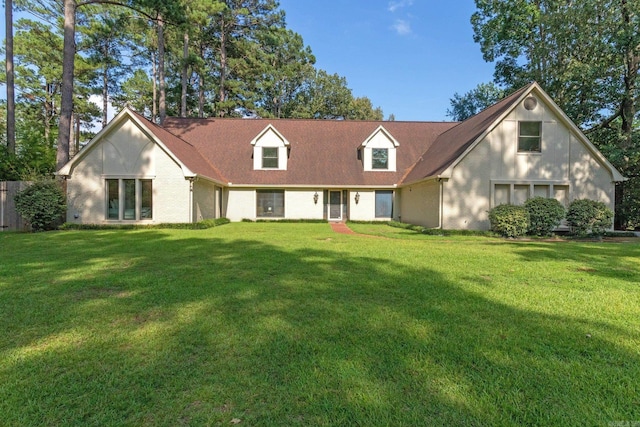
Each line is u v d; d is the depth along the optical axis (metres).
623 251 9.04
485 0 23.25
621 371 2.74
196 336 3.33
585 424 2.15
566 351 3.08
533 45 20.52
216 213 19.00
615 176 14.77
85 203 15.28
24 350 3.04
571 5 17.86
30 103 33.91
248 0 30.11
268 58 33.34
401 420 2.15
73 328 3.53
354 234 13.44
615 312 4.08
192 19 20.97
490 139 14.77
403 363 2.83
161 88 24.11
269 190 20.47
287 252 8.30
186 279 5.53
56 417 2.18
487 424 2.13
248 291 4.85
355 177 20.62
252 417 2.18
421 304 4.32
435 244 10.41
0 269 6.25
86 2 15.83
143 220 15.37
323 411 2.24
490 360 2.90
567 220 13.80
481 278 5.75
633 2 15.63
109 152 15.27
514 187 14.93
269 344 3.16
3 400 2.33
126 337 3.31
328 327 3.57
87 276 5.72
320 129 23.69
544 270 6.44
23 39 27.19
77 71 28.95
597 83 18.14
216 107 30.89
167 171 15.37
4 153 16.55
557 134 14.88
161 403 2.31
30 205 13.60
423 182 16.73
